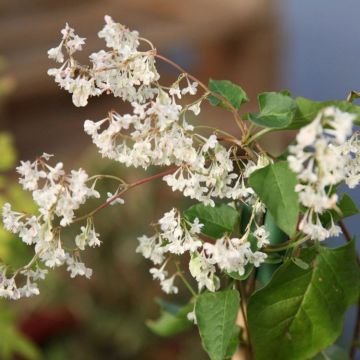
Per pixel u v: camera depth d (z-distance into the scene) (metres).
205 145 0.40
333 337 0.44
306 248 0.43
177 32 1.29
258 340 0.44
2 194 0.88
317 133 0.36
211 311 0.42
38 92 1.33
